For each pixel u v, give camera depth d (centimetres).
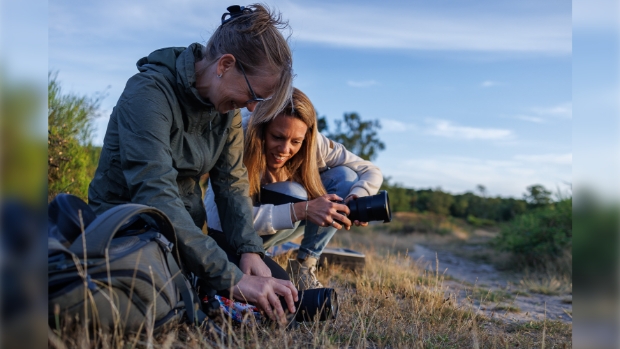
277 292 219
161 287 181
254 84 226
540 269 776
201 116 240
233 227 262
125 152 213
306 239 348
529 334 298
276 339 209
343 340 237
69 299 157
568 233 823
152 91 221
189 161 241
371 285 395
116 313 166
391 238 1307
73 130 504
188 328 196
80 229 173
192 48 235
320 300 238
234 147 272
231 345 201
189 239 206
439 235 1722
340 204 303
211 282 210
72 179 478
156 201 205
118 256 170
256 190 325
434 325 276
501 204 3005
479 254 1010
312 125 321
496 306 391
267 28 227
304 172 334
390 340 245
